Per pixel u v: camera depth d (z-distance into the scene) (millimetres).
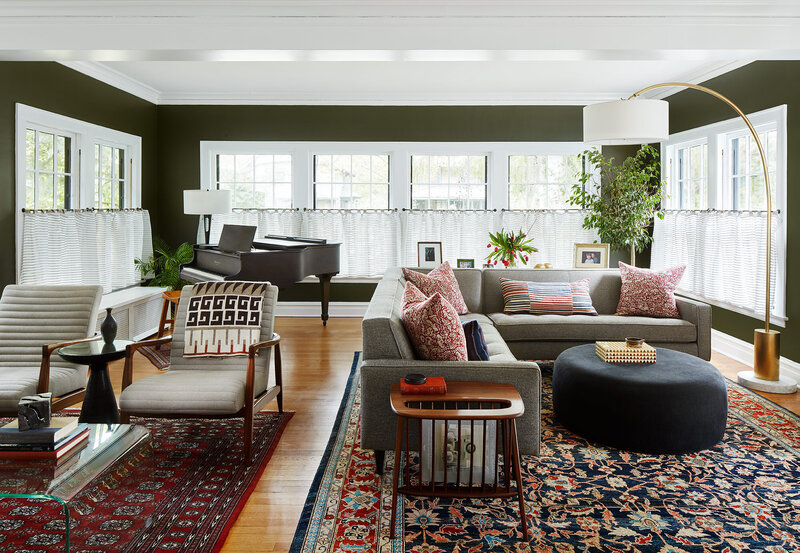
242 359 3514
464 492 2416
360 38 3605
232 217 7051
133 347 3225
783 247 4547
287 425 3551
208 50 3615
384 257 7152
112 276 5707
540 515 2449
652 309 4742
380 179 7230
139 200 6477
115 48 3590
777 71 4590
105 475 2129
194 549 2188
